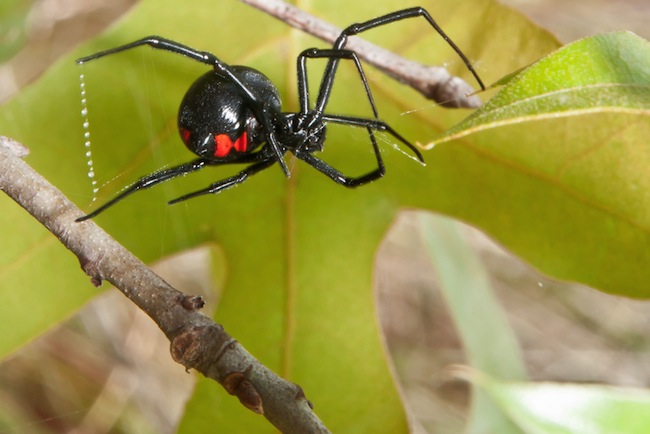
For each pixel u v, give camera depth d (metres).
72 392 0.24
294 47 0.19
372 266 0.18
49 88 0.18
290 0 0.19
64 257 0.18
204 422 0.18
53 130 0.18
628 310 0.29
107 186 0.18
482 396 0.22
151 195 0.19
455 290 0.23
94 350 0.24
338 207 0.19
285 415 0.16
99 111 0.18
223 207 0.19
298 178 0.19
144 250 0.19
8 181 0.16
